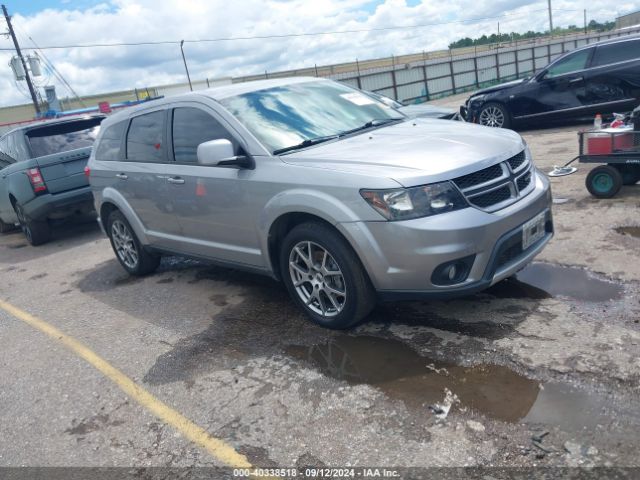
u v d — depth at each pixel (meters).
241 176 4.04
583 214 5.50
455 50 47.44
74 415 3.39
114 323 4.75
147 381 3.65
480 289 3.37
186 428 3.06
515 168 3.67
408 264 3.29
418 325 3.76
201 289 5.22
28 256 8.02
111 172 5.54
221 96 4.48
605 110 10.39
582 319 3.48
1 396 3.78
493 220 3.32
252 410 3.12
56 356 4.27
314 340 3.81
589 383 2.85
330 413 2.97
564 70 10.76
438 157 3.46
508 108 11.52
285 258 3.94
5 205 8.80
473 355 3.28
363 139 4.02
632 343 3.13
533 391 2.87
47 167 7.73
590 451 2.41
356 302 3.61
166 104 4.88
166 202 4.88
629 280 3.92
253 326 4.19
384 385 3.14
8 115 37.72
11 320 5.29
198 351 3.94
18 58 31.72
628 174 6.01
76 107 35.03
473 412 2.78
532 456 2.43
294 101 4.54
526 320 3.58
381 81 31.45
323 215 3.50
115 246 6.08
